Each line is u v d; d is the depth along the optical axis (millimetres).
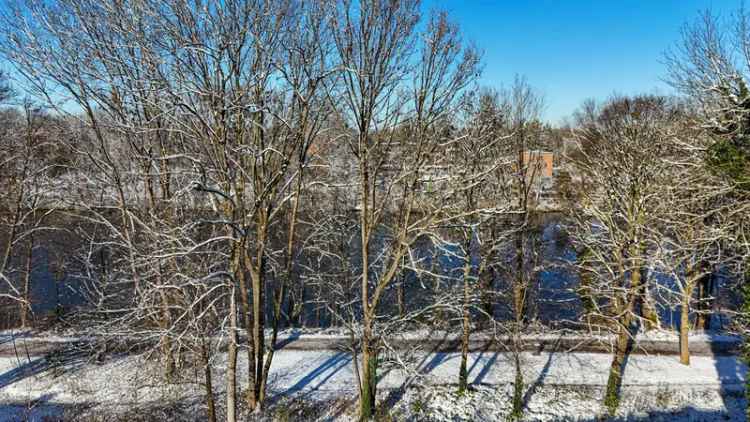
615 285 16422
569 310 24828
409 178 13719
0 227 22750
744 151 13172
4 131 21062
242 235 11070
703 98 16391
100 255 21797
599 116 24297
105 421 13820
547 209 24750
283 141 14172
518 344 16578
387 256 14555
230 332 11633
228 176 11266
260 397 14805
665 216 16812
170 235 11508
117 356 16750
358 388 14930
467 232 14453
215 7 11133
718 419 15039
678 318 25438
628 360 18641
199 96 11805
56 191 18422
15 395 15203
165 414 14297
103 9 11336
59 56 12203
